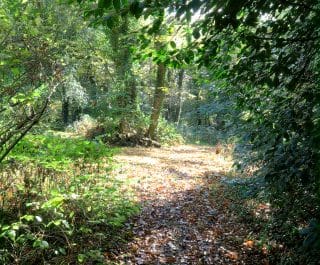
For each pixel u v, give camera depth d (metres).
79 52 6.22
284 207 5.34
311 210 4.93
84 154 6.02
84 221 5.12
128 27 15.11
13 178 5.05
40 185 5.00
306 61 3.60
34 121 3.08
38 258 4.35
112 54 15.28
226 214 7.56
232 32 3.62
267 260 5.34
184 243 6.02
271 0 2.92
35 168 5.30
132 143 18.83
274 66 3.52
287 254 5.11
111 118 18.19
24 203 4.80
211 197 8.90
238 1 2.62
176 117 36.75
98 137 6.75
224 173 12.08
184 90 32.50
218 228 6.81
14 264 3.97
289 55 3.45
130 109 18.30
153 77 23.53
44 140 5.66
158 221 6.91
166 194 9.03
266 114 4.58
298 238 5.31
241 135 6.45
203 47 3.63
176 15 2.68
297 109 3.83
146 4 2.58
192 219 7.25
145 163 13.45
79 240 4.89
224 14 2.70
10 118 3.41
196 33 3.27
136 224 6.50
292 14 3.35
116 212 6.12
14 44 3.72
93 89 18.61
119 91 17.53
